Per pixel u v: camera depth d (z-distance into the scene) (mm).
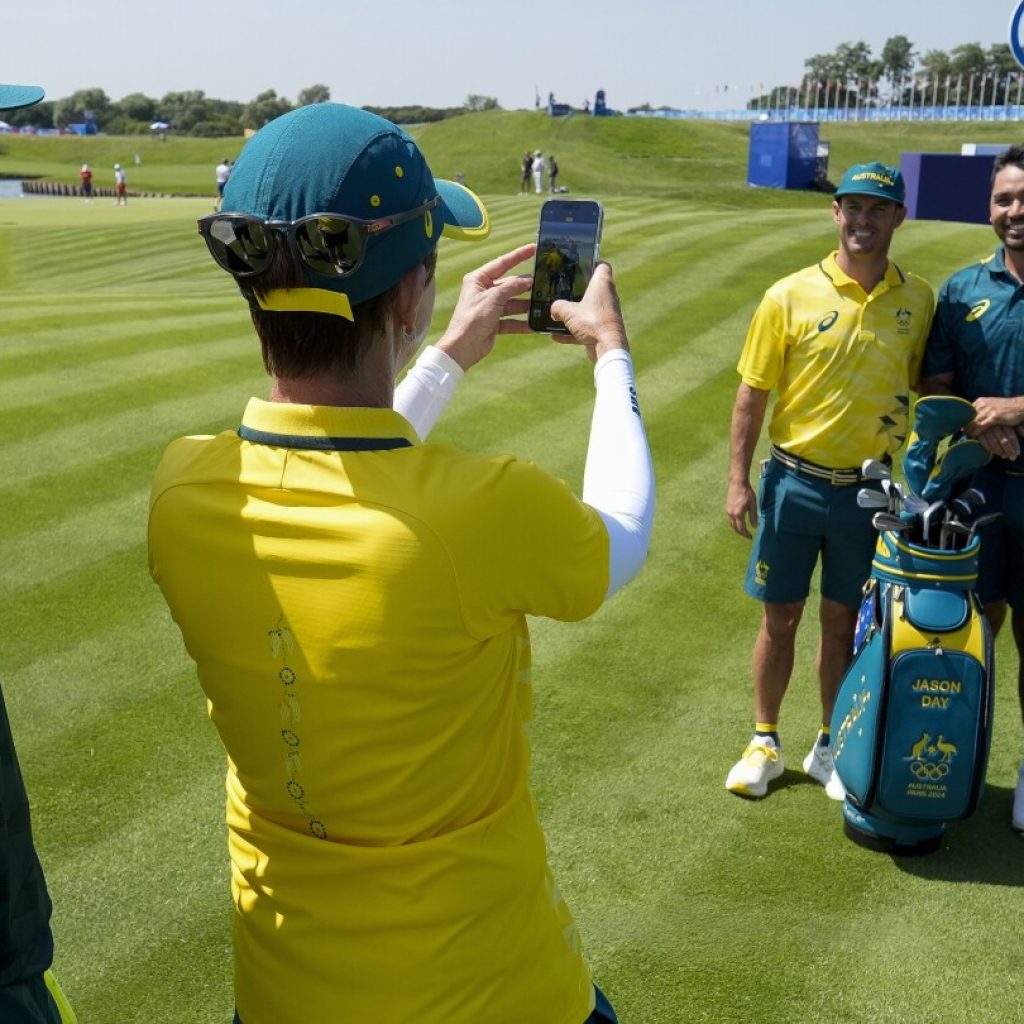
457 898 1388
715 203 36938
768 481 3893
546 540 1354
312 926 1412
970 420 3396
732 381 8367
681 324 9773
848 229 3615
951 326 3742
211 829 3607
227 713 1430
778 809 3783
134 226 29234
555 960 1493
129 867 3416
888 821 3488
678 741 4199
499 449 7043
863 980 2982
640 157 62656
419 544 1290
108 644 4758
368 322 1364
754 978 2986
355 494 1317
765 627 3902
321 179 1289
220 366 8680
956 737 3314
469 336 1934
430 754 1362
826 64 130375
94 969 3002
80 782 3836
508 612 1381
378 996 1378
